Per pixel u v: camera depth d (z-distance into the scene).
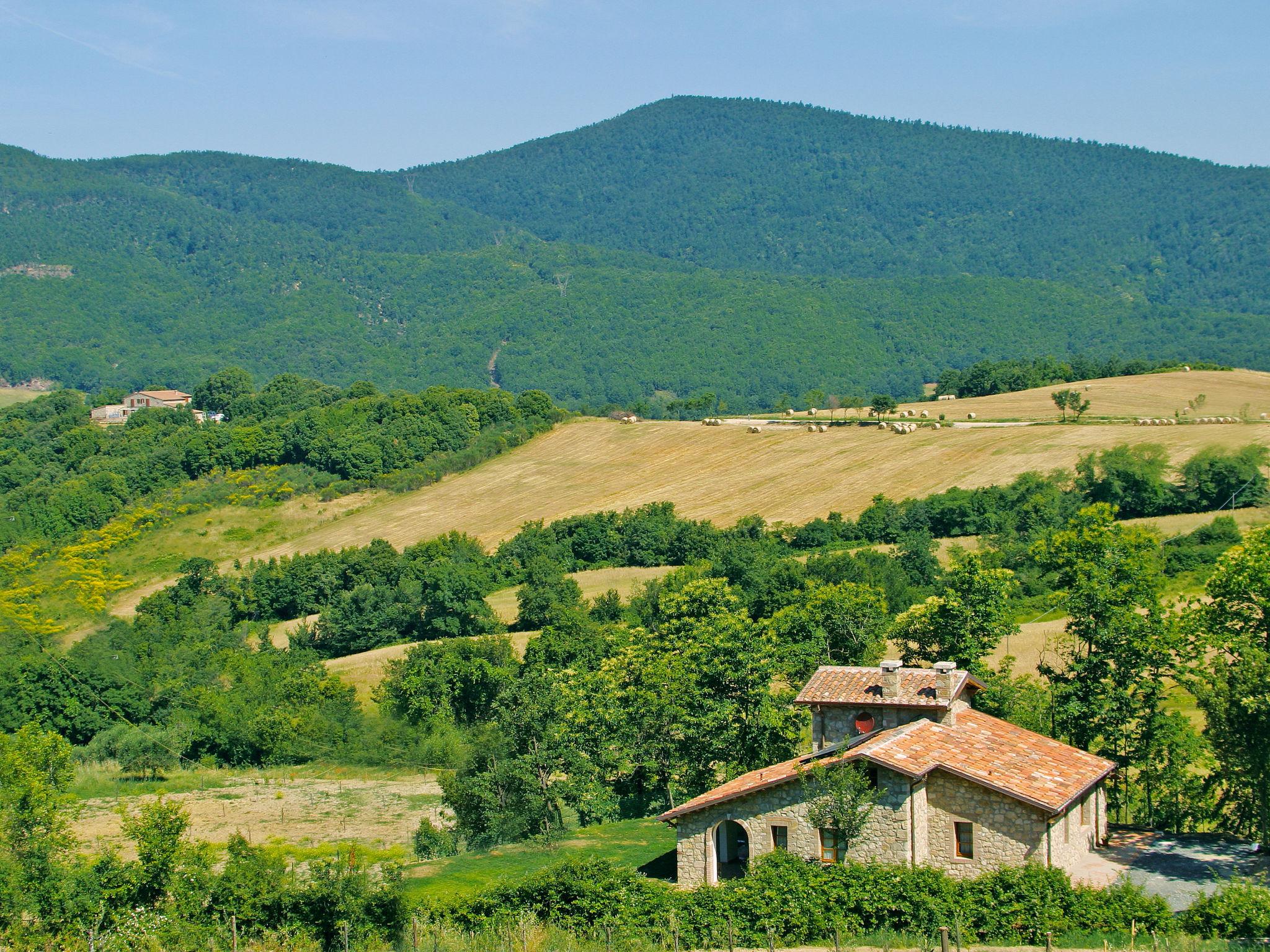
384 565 111.88
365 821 64.38
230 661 94.50
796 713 57.06
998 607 53.69
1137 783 49.25
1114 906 35.00
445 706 82.75
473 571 105.56
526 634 97.12
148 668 91.38
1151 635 49.25
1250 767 41.41
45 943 36.44
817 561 91.00
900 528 104.75
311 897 38.53
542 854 51.06
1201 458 98.00
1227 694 42.16
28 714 85.81
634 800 60.94
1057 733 50.53
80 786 74.69
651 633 75.88
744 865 42.91
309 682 86.81
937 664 44.03
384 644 101.88
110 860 39.84
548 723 56.56
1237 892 34.16
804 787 39.50
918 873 36.47
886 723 43.94
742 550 95.75
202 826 63.84
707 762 56.22
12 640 105.06
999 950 33.44
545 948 35.69
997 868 38.25
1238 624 47.38
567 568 113.44
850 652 64.44
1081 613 50.56
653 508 119.56
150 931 37.00
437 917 39.25
